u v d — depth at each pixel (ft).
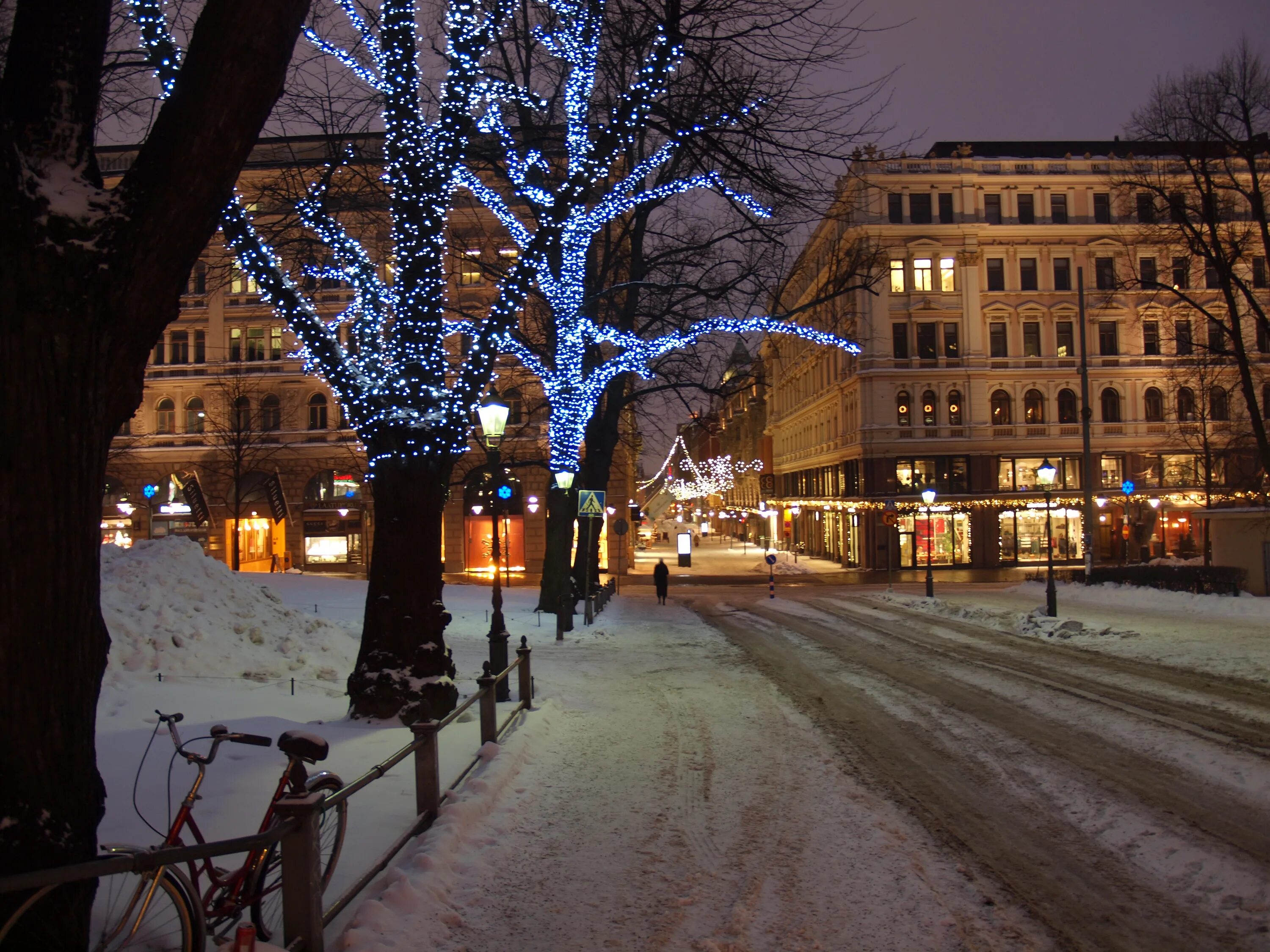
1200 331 149.69
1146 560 159.84
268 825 14.89
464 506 146.92
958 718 34.09
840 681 43.24
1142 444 161.38
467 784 23.56
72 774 12.03
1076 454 162.61
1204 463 137.59
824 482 198.18
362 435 34.50
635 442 138.21
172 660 35.17
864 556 162.40
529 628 71.51
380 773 17.19
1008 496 159.53
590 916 16.33
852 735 31.40
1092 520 103.71
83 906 11.96
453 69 33.99
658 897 17.26
